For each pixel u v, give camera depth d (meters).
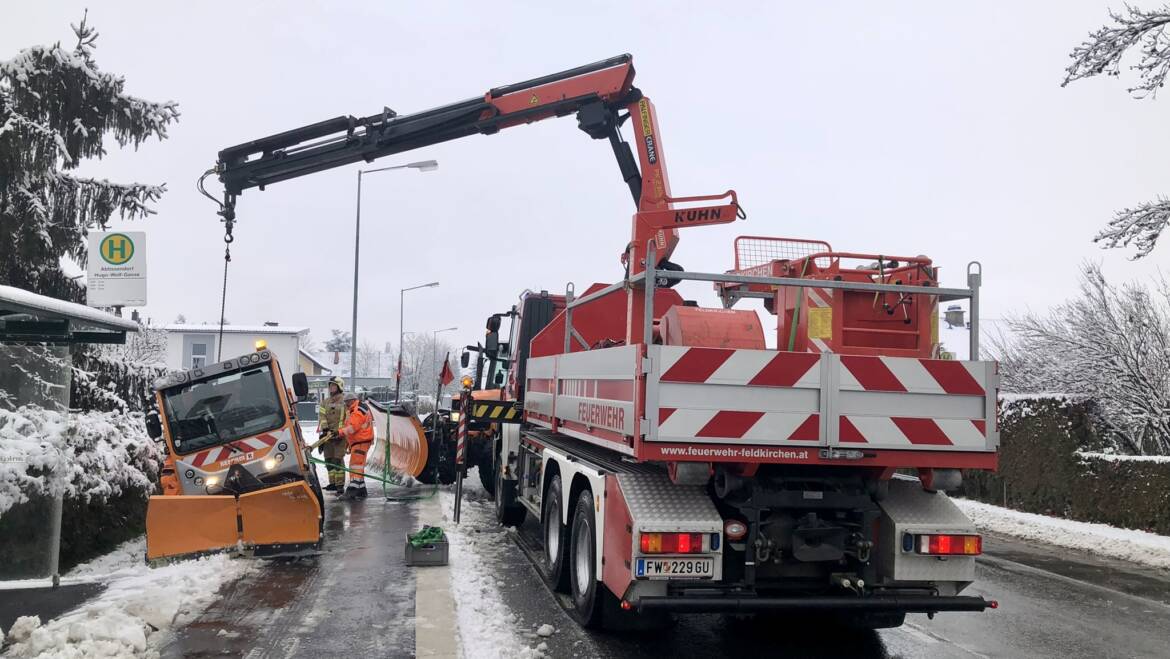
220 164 11.46
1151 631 6.56
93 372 11.26
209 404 9.34
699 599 5.11
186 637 5.81
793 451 5.12
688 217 8.88
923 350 6.07
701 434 5.01
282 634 5.89
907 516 5.47
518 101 11.02
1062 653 5.91
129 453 9.63
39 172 10.96
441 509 12.19
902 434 5.23
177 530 8.20
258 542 8.38
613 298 10.18
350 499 13.25
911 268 6.26
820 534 5.40
